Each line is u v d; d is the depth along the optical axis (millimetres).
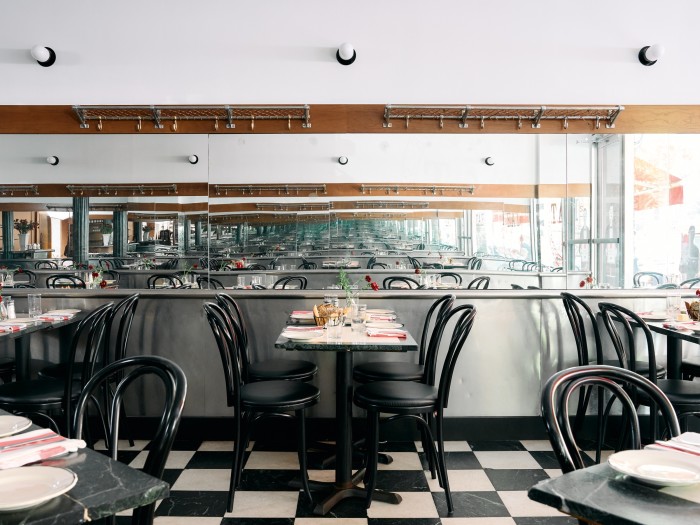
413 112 4125
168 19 4113
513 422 4047
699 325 3479
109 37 4113
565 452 1390
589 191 4223
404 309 4090
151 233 4246
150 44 4117
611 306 3385
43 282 4266
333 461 3512
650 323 3609
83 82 4121
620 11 4156
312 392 2965
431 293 4066
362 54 4133
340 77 4141
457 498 3029
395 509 2893
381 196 4223
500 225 4230
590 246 4238
